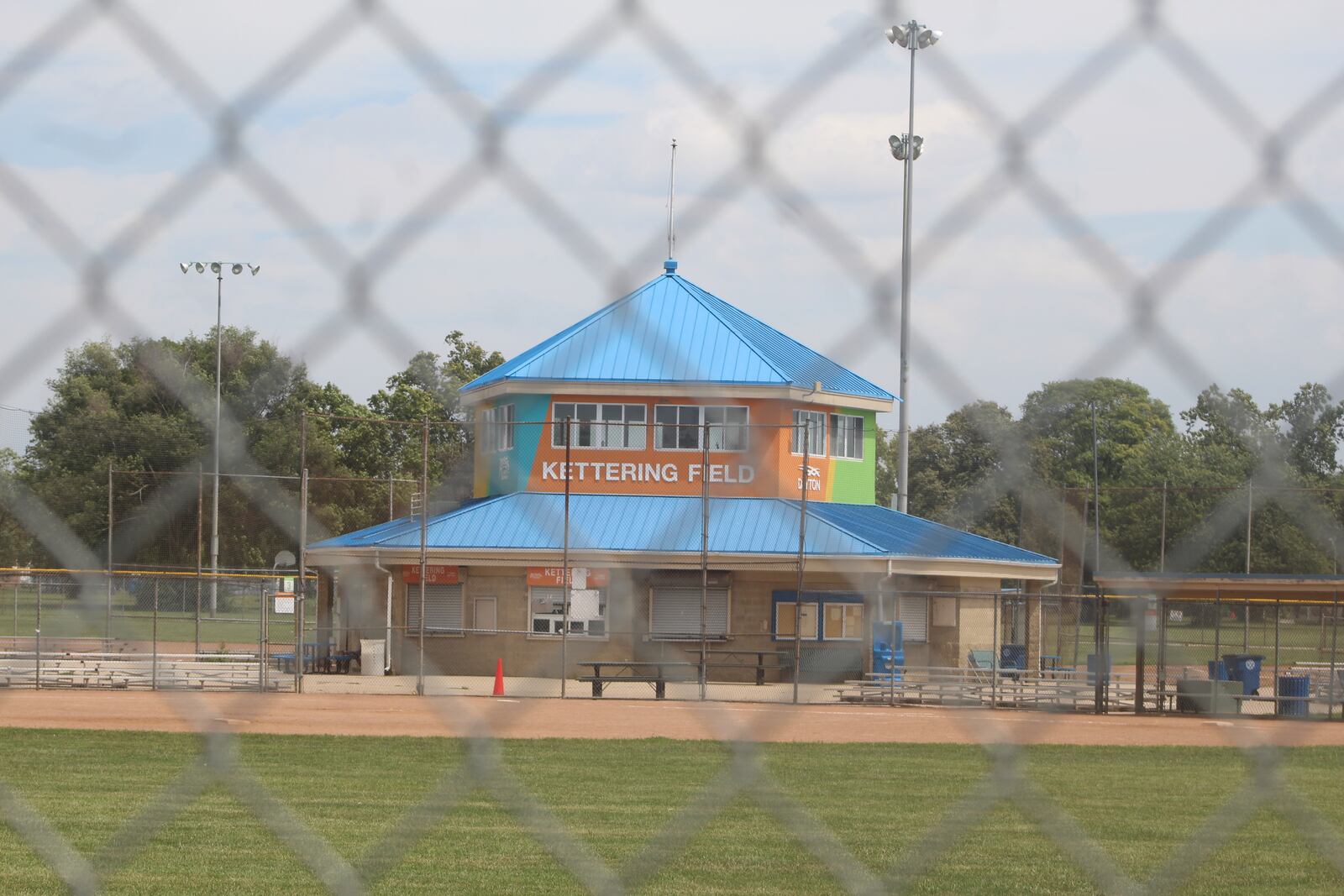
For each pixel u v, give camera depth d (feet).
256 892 123.34
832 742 244.22
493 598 395.34
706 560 333.21
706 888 127.34
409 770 202.28
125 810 164.76
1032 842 150.71
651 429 407.85
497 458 417.69
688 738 248.93
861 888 127.85
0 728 251.80
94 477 200.64
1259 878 134.21
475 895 123.34
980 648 394.32
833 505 422.00
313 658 409.08
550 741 240.12
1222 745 248.52
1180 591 319.27
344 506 428.56
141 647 442.09
